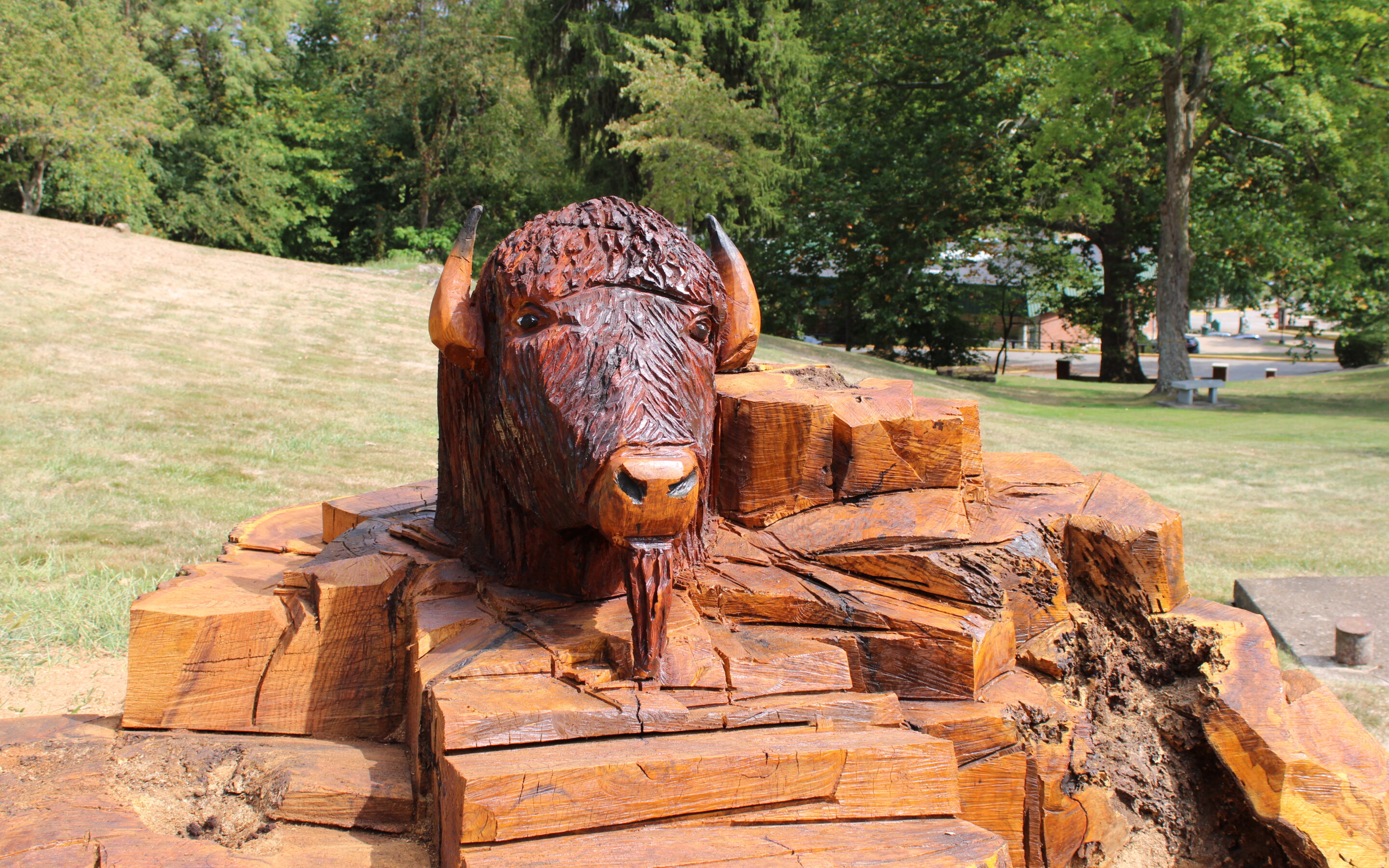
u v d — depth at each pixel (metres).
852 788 2.25
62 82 27.31
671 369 2.47
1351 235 23.86
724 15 27.11
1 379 11.73
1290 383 29.66
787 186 30.91
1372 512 11.08
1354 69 21.62
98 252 21.52
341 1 42.25
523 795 2.03
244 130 37.25
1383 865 3.09
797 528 3.41
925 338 35.25
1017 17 25.27
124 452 9.48
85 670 5.04
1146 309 35.84
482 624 2.81
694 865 1.97
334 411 12.31
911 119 31.11
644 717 2.32
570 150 32.25
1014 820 2.93
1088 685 3.57
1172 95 23.72
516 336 2.59
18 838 2.33
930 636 2.96
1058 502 3.89
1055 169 26.08
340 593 3.11
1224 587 8.05
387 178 40.38
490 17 39.31
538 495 2.64
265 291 20.66
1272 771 3.19
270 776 2.70
